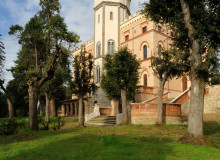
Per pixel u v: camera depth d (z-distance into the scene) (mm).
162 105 16609
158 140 9039
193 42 9281
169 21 12062
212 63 9898
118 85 18203
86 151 6695
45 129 15430
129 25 33281
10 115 32750
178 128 14656
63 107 45312
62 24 14938
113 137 8703
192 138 8438
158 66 16906
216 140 9898
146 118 17734
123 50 18844
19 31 16938
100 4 35719
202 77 8945
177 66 14406
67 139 9664
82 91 19297
